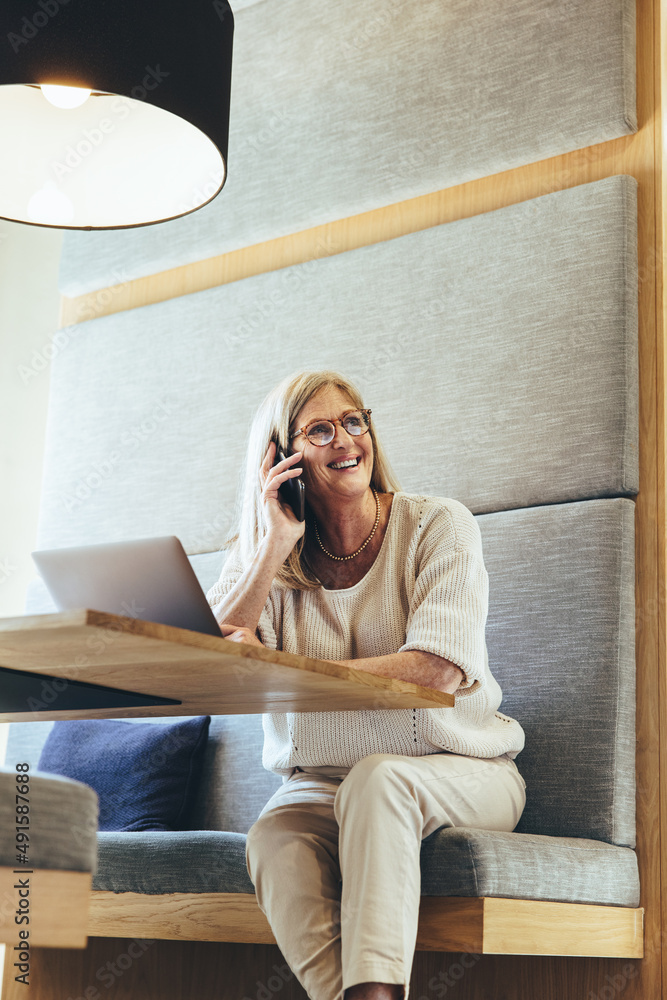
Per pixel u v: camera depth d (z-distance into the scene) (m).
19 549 3.34
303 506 1.75
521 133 2.33
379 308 2.44
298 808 1.59
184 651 1.14
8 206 1.97
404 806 1.41
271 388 2.60
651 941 1.81
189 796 2.25
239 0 2.92
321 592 1.78
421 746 1.65
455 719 1.69
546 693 1.95
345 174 2.61
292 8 2.84
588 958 1.84
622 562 1.95
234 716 2.31
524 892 1.53
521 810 1.75
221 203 2.84
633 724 1.91
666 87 2.22
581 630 1.94
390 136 2.55
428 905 1.50
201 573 2.55
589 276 2.13
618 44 2.24
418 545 1.74
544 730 1.93
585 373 2.09
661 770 1.88
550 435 2.10
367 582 1.75
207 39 1.87
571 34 2.31
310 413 1.82
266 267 2.77
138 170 2.01
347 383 1.87
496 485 2.15
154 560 1.27
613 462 2.01
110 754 2.27
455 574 1.66
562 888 1.62
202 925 1.72
